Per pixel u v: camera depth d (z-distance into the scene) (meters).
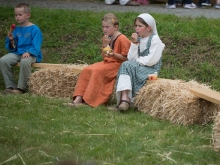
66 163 6.50
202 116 13.65
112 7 26.39
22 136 11.94
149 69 15.20
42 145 11.35
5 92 16.89
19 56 17.39
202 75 18.23
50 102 15.40
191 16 23.83
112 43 15.91
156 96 14.34
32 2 27.45
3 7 24.47
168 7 26.56
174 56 19.30
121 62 15.82
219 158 10.95
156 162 10.57
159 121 13.84
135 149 11.24
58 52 20.42
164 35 20.53
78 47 20.52
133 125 13.30
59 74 16.55
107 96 15.54
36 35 17.33
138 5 27.22
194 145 11.76
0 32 21.98
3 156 10.62
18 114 13.95
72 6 26.56
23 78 17.00
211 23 21.62
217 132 11.53
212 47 19.56
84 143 11.66
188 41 20.02
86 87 15.57
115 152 11.09
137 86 15.05
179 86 14.24
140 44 15.44
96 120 13.62
